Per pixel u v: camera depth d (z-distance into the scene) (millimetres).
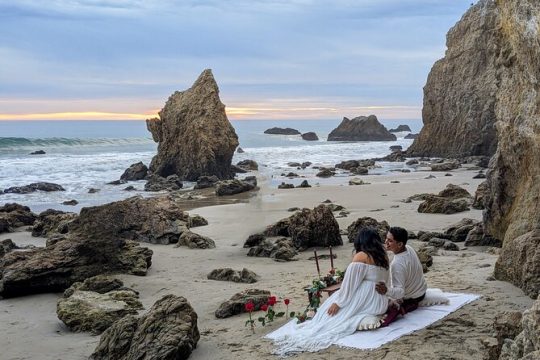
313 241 14812
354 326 6875
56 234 15828
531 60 8969
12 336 8383
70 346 7840
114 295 9625
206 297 9961
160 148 43000
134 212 17312
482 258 11531
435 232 15305
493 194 11312
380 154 64125
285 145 84188
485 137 48844
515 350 4738
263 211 23125
